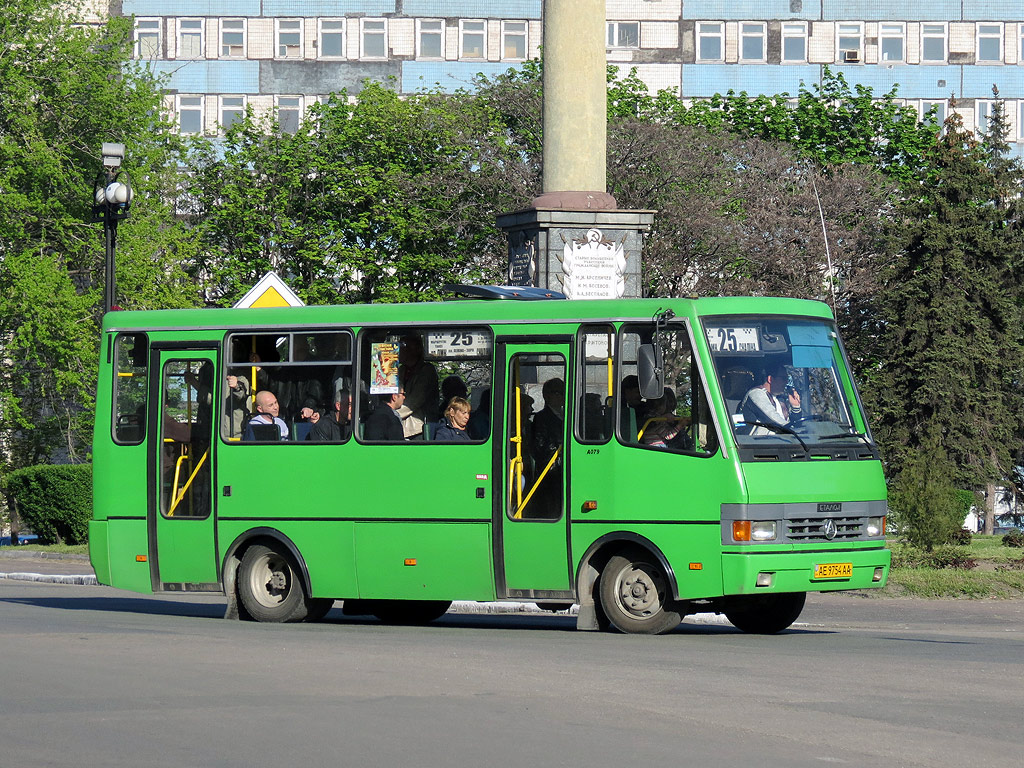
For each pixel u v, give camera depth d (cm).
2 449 6544
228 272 7325
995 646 1984
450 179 6950
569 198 3144
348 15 9938
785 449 2055
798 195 6944
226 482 2380
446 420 2220
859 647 1928
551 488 2139
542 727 1264
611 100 7425
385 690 1465
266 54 9938
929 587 2927
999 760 1141
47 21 6438
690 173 6462
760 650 1859
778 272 6812
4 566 4272
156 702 1395
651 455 2070
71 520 5134
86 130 6581
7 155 6234
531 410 2166
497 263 6975
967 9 9981
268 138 7681
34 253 6359
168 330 2448
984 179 7056
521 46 9975
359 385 2292
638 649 1850
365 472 2272
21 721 1295
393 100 7550
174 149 6925
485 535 2181
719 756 1145
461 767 1103
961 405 6756
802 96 8088
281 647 1844
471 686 1493
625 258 3162
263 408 2370
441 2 9938
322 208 7500
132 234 6375
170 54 9912
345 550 2284
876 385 6788
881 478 2133
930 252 6838
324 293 7331
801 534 2050
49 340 6072
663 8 9931
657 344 2033
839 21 9988
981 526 8000
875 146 8031
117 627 2155
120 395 2488
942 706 1393
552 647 1867
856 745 1194
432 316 2248
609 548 2112
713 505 2027
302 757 1140
